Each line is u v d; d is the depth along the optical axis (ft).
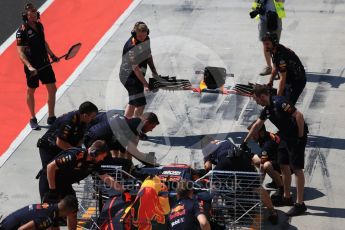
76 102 150.41
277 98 112.47
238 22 184.24
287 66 127.95
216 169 108.58
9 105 150.10
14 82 158.92
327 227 110.52
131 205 101.65
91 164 103.24
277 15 154.92
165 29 180.65
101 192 107.76
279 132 114.42
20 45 135.33
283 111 111.34
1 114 146.82
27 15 134.72
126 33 179.63
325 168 126.21
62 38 177.88
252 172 106.11
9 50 172.65
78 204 105.50
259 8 156.56
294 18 186.19
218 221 106.22
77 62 167.22
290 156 112.88
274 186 120.67
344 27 181.06
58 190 104.47
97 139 115.24
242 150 112.27
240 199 105.60
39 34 135.74
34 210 96.78
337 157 129.29
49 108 140.87
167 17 187.62
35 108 149.18
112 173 109.09
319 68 161.79
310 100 148.66
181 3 196.24
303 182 112.88
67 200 96.68
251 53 168.55
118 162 110.22
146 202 100.17
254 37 176.55
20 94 154.30
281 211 114.83
